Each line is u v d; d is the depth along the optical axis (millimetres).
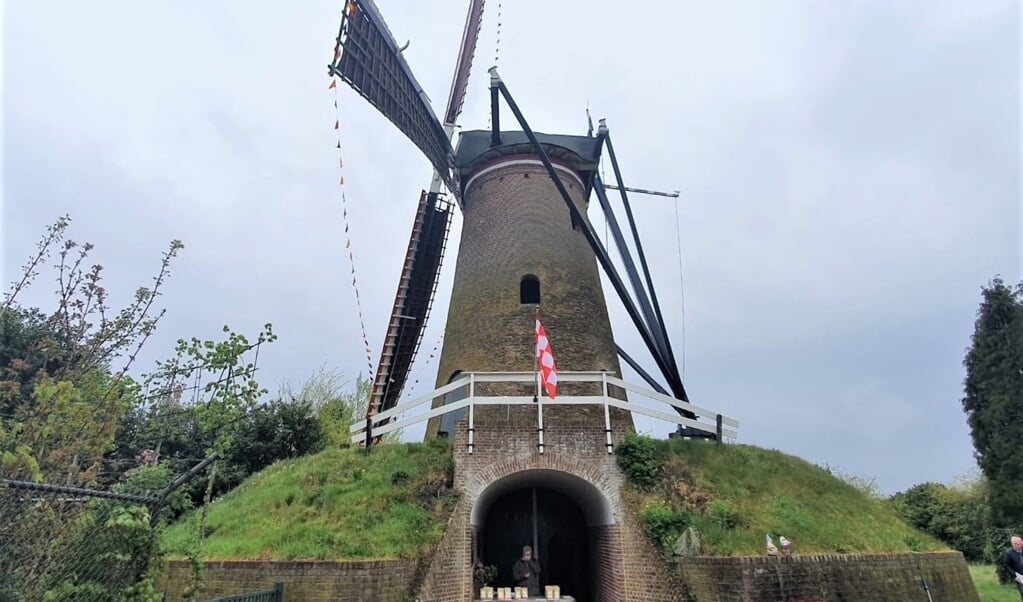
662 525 12570
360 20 16781
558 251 19688
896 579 11852
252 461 26391
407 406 15297
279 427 28000
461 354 18250
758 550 11641
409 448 15180
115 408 7852
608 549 13859
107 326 8688
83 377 8188
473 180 22078
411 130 19938
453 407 14609
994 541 31328
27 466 6371
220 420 9367
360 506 12891
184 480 7102
